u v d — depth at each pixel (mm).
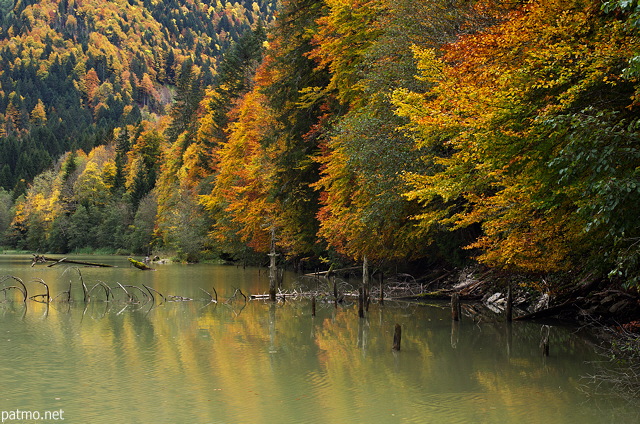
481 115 11422
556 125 9781
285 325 19422
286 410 10594
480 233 22344
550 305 19750
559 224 12625
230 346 16047
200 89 93562
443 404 10859
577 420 9906
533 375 12750
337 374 13000
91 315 22047
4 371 13359
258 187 40375
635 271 11102
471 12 17797
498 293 23094
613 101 10922
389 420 10016
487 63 13102
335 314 21891
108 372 13250
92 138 153875
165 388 12008
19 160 145000
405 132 18594
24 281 36594
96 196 104875
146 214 81125
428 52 15789
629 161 9953
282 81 33250
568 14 11320
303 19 32844
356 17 26250
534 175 11156
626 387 11797
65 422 9977
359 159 20875
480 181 13703
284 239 37281
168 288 32000
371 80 21453
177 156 82812
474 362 13969
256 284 34219
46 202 108375
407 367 13578
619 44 10500
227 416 10273
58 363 14109
